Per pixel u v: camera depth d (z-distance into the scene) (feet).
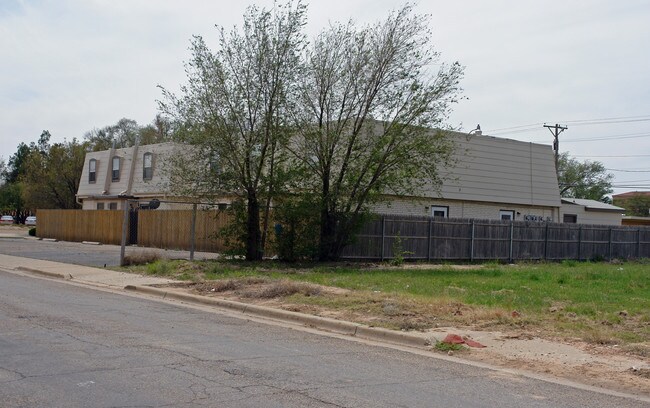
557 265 95.45
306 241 81.05
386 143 77.30
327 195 79.00
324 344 34.19
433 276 67.41
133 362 26.99
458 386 25.82
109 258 84.38
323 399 22.53
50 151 191.52
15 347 29.19
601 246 116.57
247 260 78.79
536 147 123.24
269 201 78.54
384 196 82.48
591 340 35.06
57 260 81.20
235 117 73.61
